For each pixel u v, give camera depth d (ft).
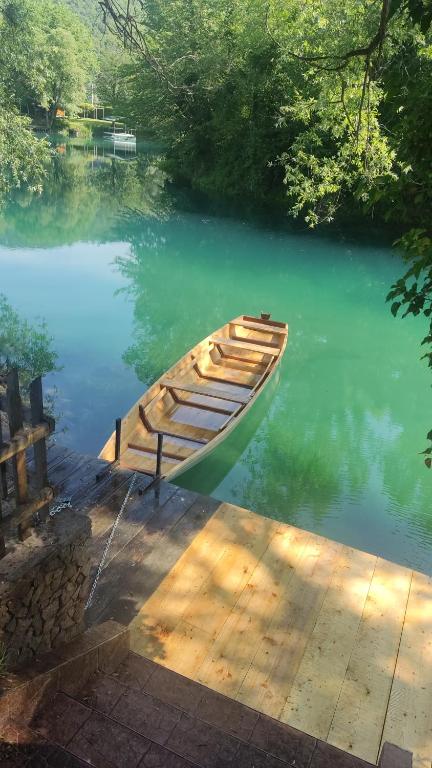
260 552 18.90
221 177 109.09
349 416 38.83
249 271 69.15
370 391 42.63
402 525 27.50
